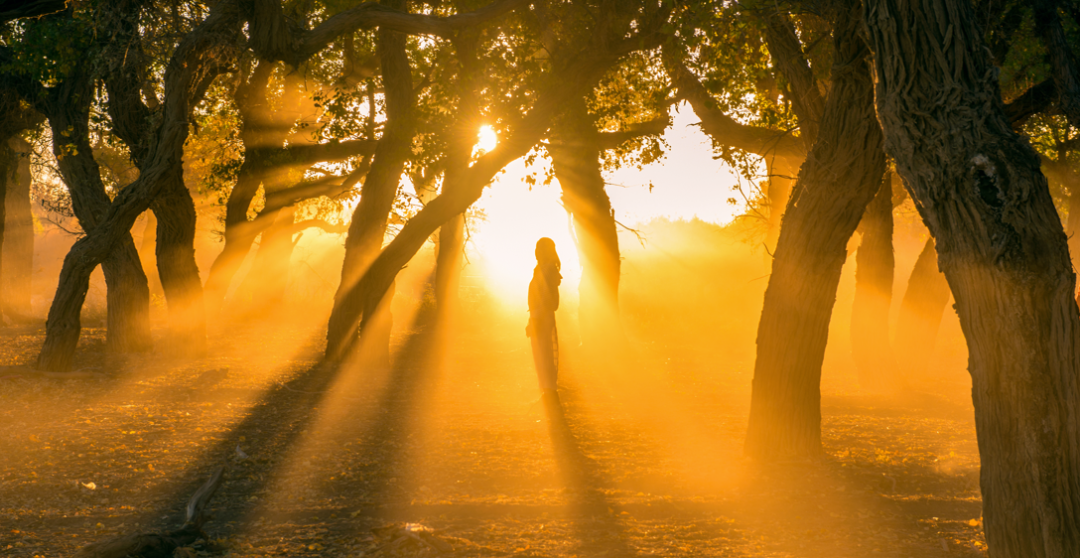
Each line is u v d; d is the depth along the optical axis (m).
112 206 12.75
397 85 15.32
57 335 12.73
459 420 9.66
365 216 15.92
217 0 12.87
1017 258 3.23
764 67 10.42
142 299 16.95
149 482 6.45
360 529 5.17
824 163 6.72
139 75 13.14
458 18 12.44
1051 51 7.42
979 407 3.39
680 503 5.79
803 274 6.99
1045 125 12.43
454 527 5.19
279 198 19.62
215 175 19.56
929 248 14.02
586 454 7.61
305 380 13.48
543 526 5.19
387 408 10.62
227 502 5.91
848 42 6.43
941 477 6.61
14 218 25.64
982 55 3.54
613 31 13.65
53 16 14.49
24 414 9.28
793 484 6.32
